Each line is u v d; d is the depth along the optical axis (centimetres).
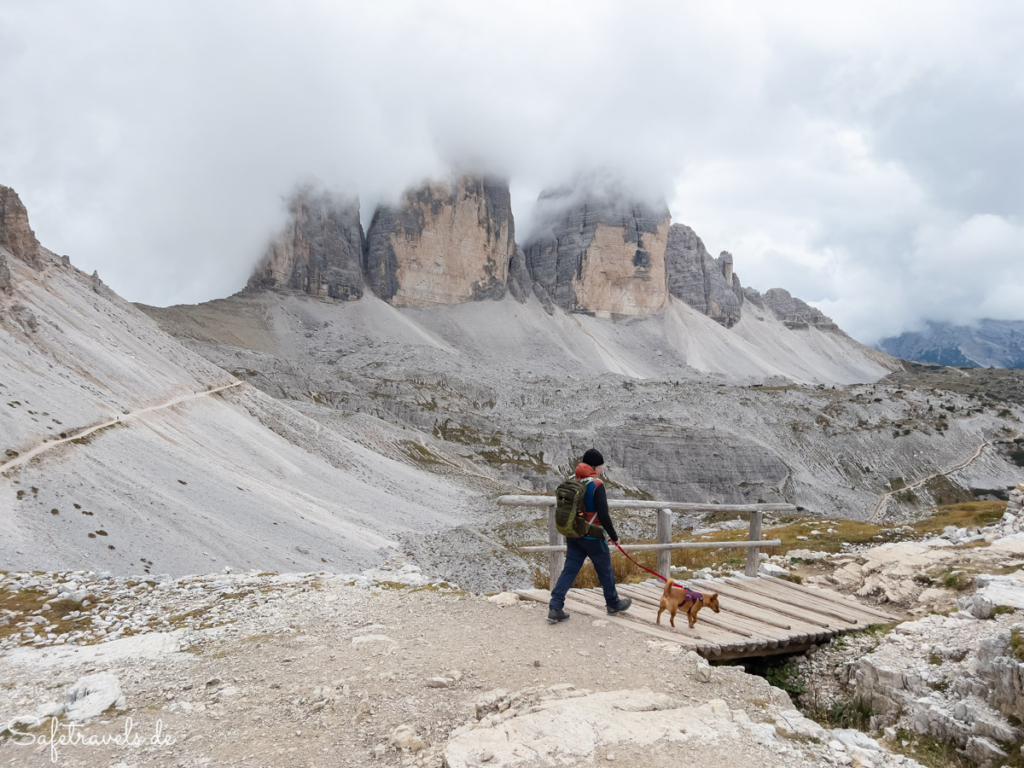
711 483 13175
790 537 2275
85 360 5969
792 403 17125
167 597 1076
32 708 627
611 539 870
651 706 572
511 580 5981
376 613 912
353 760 496
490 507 8412
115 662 758
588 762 470
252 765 488
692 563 1655
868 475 14025
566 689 611
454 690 625
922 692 717
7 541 2798
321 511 5900
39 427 4078
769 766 480
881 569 1245
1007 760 571
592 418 15525
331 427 10088
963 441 15275
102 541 3272
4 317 5369
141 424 5331
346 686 630
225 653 768
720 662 853
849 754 516
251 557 4034
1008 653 649
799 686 864
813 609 1050
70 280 8156
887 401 17700
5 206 7238
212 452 5906
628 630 823
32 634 905
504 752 478
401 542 6044
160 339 8988
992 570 1091
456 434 13862
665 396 17350
